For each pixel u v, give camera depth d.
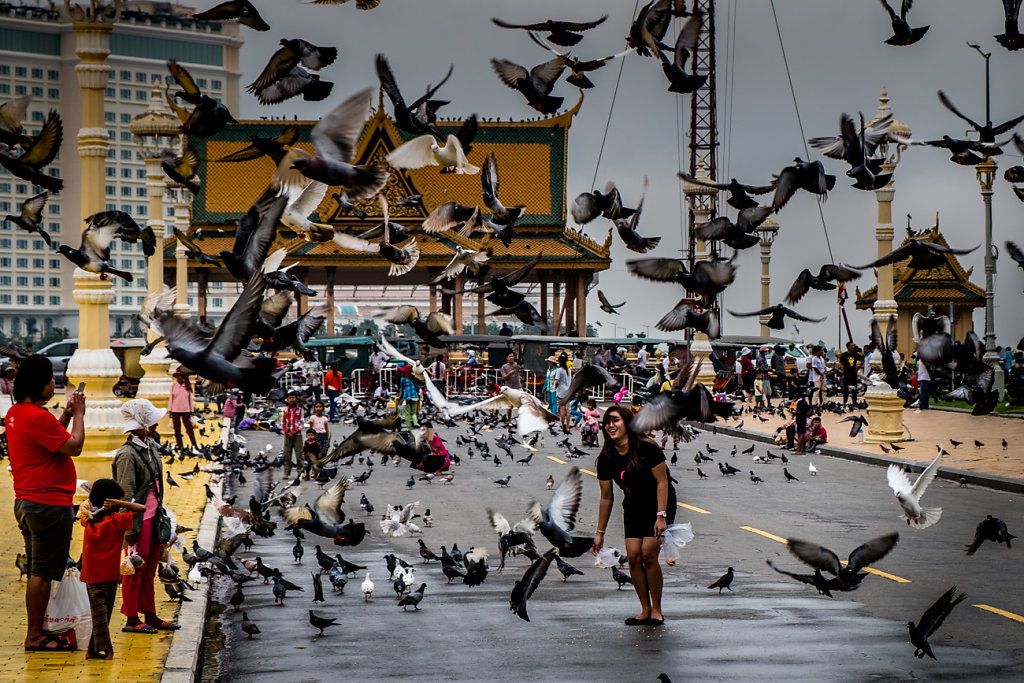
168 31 164.88
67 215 180.00
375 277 91.56
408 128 10.88
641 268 11.45
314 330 10.39
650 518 12.71
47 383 10.83
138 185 172.50
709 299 11.85
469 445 34.84
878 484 26.00
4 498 21.66
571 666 11.11
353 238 11.94
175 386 29.95
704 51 95.94
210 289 168.50
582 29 12.23
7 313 176.88
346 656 11.61
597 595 14.55
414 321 12.59
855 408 48.41
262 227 7.96
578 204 12.84
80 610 11.01
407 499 23.86
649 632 12.48
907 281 69.12
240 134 79.81
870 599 14.14
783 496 23.92
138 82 167.38
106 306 20.48
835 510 21.83
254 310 7.09
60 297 181.00
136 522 11.52
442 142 11.00
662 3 11.62
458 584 15.41
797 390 45.78
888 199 33.22
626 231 12.87
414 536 19.34
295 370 47.50
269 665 11.28
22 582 13.88
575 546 10.36
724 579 14.36
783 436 34.94
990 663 11.19
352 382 55.06
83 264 11.86
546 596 14.51
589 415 35.38
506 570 16.34
